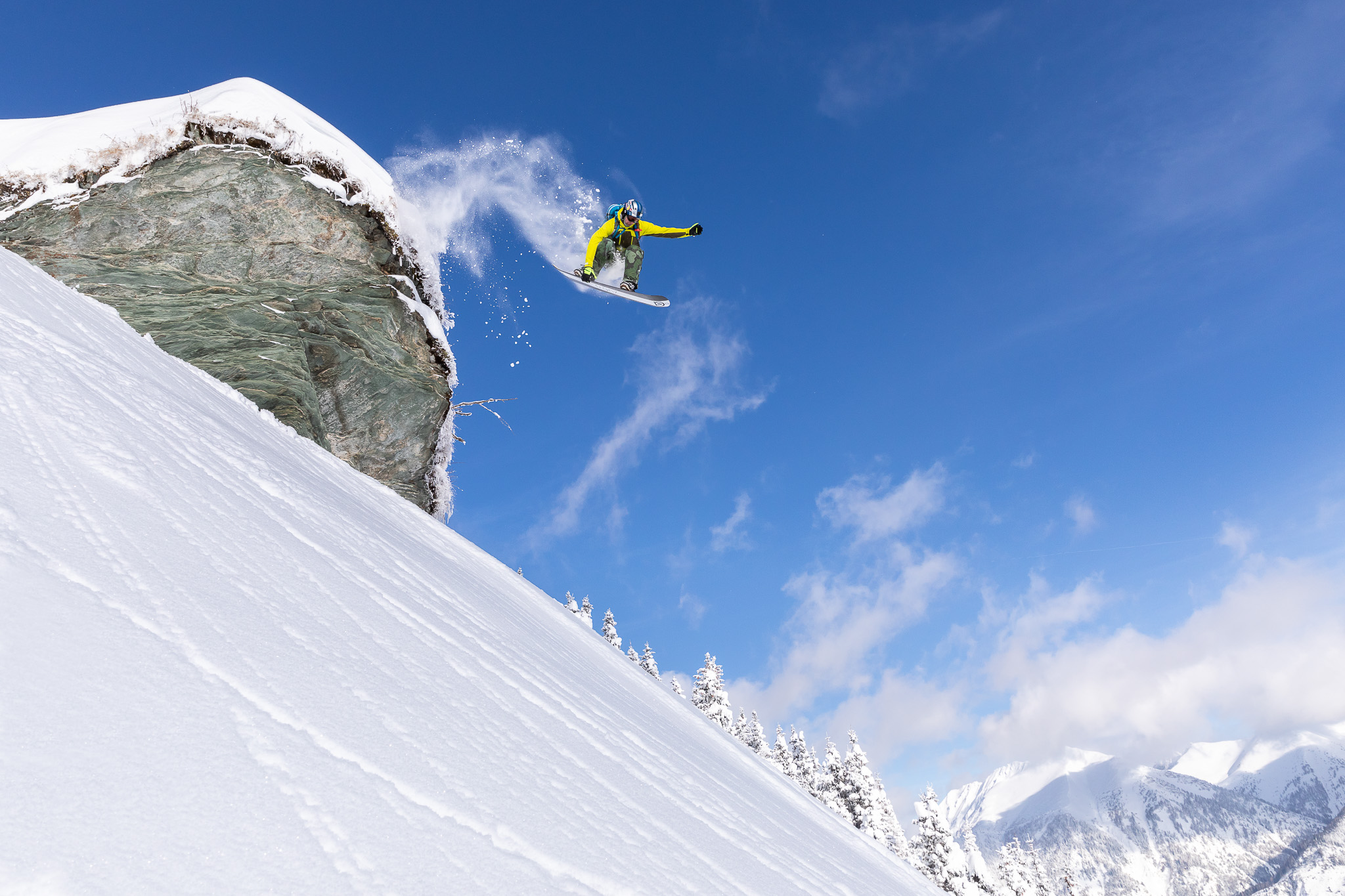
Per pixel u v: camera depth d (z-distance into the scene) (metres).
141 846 1.25
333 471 7.41
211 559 2.69
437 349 13.43
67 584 1.91
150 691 1.68
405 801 1.87
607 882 2.05
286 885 1.34
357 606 3.27
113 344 5.24
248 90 12.52
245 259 11.57
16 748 1.30
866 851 7.62
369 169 13.12
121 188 11.04
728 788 5.40
